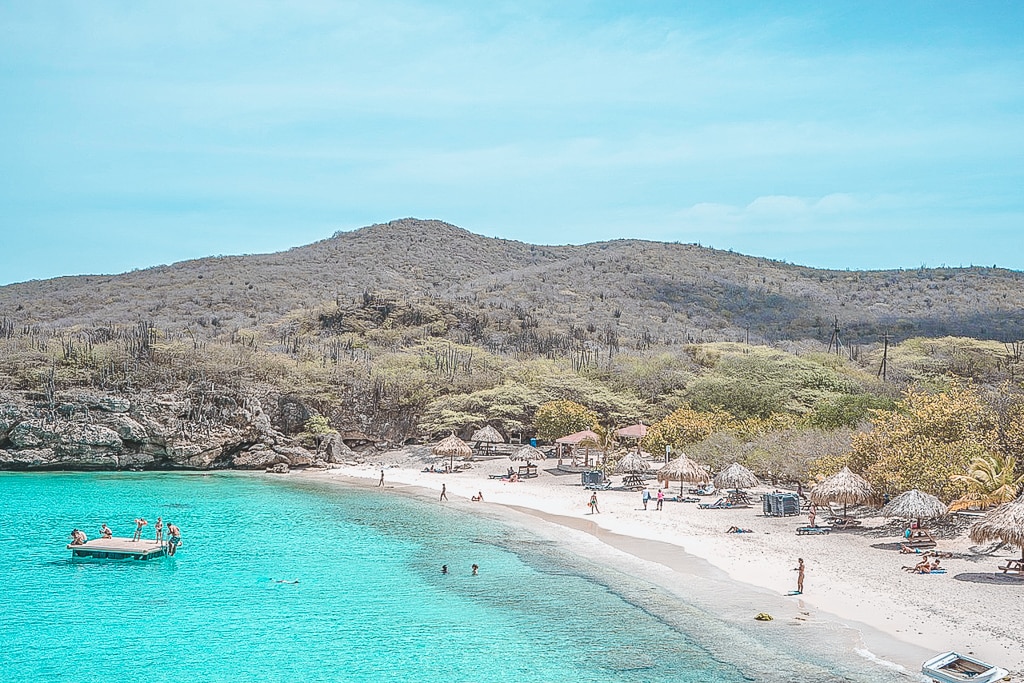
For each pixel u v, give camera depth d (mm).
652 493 66688
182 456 85625
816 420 77562
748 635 29297
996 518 34531
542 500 64062
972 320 179125
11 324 129125
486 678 25922
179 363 94750
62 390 86375
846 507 52125
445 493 67812
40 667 27094
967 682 22391
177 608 33688
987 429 47250
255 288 182000
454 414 93188
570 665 26875
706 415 83188
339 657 27922
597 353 125562
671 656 27469
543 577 38438
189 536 49281
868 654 26875
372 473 82938
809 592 34406
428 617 32344
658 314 184875
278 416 94312
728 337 165750
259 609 33531
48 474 80625
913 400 52531
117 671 26781
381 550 45000
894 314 189000
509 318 158875
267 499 65688
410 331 143000
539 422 89500
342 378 100625
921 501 40375
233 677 26250
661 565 40500
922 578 35250
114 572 39688
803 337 172500
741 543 44906
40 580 38031
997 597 32000
